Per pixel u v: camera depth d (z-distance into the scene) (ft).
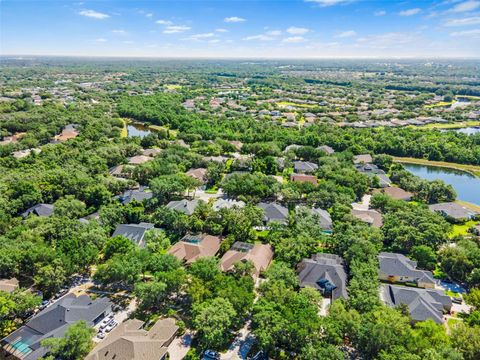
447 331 246.47
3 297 240.53
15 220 371.97
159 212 389.19
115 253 312.71
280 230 353.51
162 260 288.30
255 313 238.27
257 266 304.71
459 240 352.90
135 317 257.96
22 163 549.54
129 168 532.32
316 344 213.05
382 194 452.35
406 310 250.78
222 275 273.95
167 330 234.58
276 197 472.85
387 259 312.29
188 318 256.73
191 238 354.95
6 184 445.78
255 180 472.85
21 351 220.02
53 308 246.06
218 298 238.48
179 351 226.99
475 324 229.45
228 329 242.58
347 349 228.43
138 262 283.38
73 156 585.22
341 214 393.91
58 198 444.96
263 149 641.40
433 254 319.88
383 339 207.72
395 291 274.16
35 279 271.08
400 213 379.96
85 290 288.71
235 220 367.66
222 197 478.18
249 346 232.32
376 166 608.60
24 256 284.00
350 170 529.45
